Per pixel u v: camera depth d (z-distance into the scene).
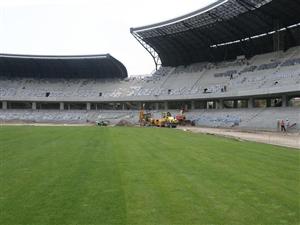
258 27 80.31
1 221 9.08
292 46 81.81
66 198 11.30
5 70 119.38
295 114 63.62
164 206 10.59
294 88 63.25
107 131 49.59
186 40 95.00
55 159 19.81
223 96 82.31
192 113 92.12
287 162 20.00
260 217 9.70
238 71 88.50
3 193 11.91
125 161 19.44
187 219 9.45
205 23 83.00
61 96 112.69
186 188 12.96
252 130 64.56
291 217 9.72
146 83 110.38
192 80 98.00
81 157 20.83
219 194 12.13
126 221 9.20
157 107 105.19
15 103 115.69
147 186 13.17
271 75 75.94
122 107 111.62
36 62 115.25
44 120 107.56
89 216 9.54
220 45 94.81
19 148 25.17
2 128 53.56
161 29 90.38
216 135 47.69
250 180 14.55
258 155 23.34
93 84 117.69
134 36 97.94
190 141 34.22
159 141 33.44
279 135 50.31
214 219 9.49
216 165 18.50
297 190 12.83
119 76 119.94
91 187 12.88
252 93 74.00
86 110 112.00
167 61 110.25
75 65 116.44
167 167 17.59
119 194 11.89
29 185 13.15
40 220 9.19
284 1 66.12
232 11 74.69
